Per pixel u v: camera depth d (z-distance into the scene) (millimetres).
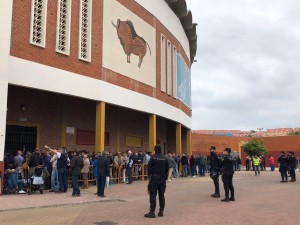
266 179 24219
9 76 15602
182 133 38969
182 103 33188
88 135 22797
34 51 16859
